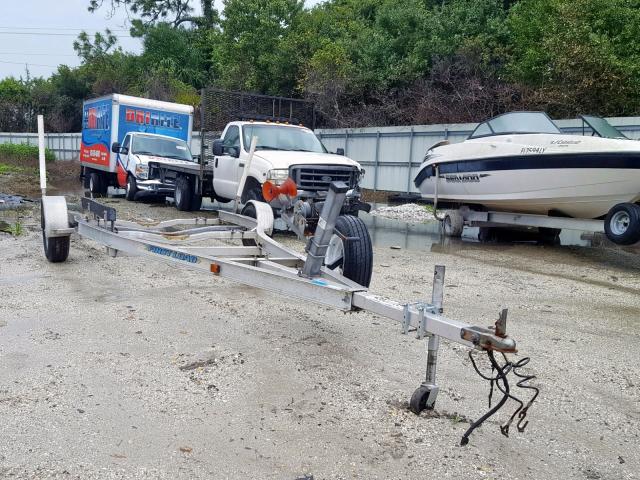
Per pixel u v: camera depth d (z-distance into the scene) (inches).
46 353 184.9
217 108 563.2
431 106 938.1
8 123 1902.1
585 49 754.8
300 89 1164.5
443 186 508.4
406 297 270.1
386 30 1120.8
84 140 847.1
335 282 182.1
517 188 431.2
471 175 468.1
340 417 147.8
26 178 1090.1
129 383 164.4
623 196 378.3
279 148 474.0
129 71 1825.8
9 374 168.4
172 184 619.8
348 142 967.0
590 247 462.0
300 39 1210.6
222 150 492.4
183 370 174.2
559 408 158.9
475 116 893.8
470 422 147.9
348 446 134.4
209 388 162.4
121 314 227.0
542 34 860.6
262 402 154.9
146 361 180.4
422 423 145.9
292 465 126.3
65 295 252.2
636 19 774.5
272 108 601.3
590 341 217.8
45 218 300.7
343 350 194.5
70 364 176.4
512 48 948.0
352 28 1275.8
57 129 1871.3
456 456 131.8
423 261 373.7
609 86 754.8
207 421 144.3
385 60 1064.2
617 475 127.6
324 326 219.6
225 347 193.6
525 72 858.8
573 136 395.5
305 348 195.0
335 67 1095.0
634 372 187.2
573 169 390.3
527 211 457.1
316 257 183.3
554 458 133.4
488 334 121.3
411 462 128.6
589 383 176.9
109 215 255.1
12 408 148.2
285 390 162.2
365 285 218.8
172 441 134.7
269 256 252.7
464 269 351.6
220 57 1424.7
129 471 122.3
